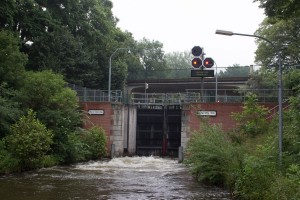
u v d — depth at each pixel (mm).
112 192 16953
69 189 17453
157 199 15484
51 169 24578
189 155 22703
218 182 18875
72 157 28391
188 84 60125
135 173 24359
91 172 24109
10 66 27719
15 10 34062
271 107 28984
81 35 48031
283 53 38062
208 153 18375
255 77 37562
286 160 14070
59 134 27266
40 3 42219
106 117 35094
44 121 26391
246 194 13883
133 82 61969
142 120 40188
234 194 15367
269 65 39375
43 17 39438
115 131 36031
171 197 15922
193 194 16594
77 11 46531
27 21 37812
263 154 15445
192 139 21422
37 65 39469
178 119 39000
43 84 27172
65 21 45562
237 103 30391
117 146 36125
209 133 19750
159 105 39969
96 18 51344
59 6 44719
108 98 36969
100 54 48656
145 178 21875
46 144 23812
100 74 48062
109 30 53656
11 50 27969
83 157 29969
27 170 23172
